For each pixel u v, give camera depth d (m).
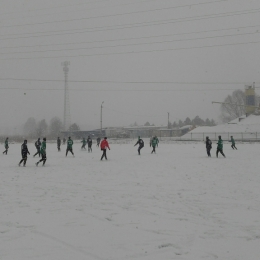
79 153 30.89
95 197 9.48
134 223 6.69
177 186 11.40
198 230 6.23
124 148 40.09
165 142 59.97
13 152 33.56
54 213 7.50
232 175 14.12
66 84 101.25
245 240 5.66
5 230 6.14
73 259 4.71
